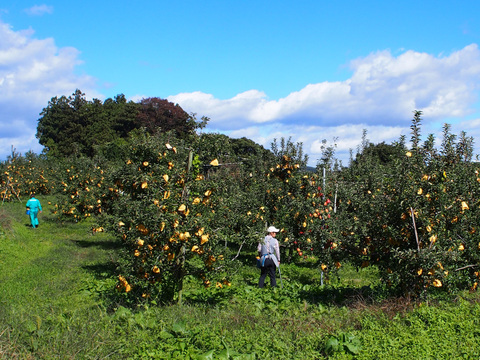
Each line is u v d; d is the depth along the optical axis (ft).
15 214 71.56
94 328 18.33
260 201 41.68
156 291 25.91
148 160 25.52
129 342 17.43
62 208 61.67
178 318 21.16
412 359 15.70
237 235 25.73
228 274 25.38
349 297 26.22
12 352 15.56
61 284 30.78
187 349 16.70
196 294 28.22
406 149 24.31
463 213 23.04
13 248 43.06
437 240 22.25
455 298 22.75
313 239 31.32
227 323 20.74
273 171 42.16
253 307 24.06
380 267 24.68
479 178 25.79
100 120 208.64
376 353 16.48
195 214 23.63
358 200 29.32
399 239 23.40
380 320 19.93
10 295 27.53
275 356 16.72
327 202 33.17
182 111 199.41
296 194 41.11
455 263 23.06
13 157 102.42
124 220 24.44
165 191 23.20
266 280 35.45
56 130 219.82
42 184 107.45
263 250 32.58
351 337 17.38
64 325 18.35
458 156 24.43
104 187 46.96
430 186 23.18
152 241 22.98
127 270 23.91
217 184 24.68
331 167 37.93
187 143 25.35
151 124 194.70
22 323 18.10
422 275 22.06
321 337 18.35
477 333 17.61
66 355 15.60
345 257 26.84
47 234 56.70
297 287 31.35
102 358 15.90
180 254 24.30
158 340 18.01
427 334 17.74
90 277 32.94
